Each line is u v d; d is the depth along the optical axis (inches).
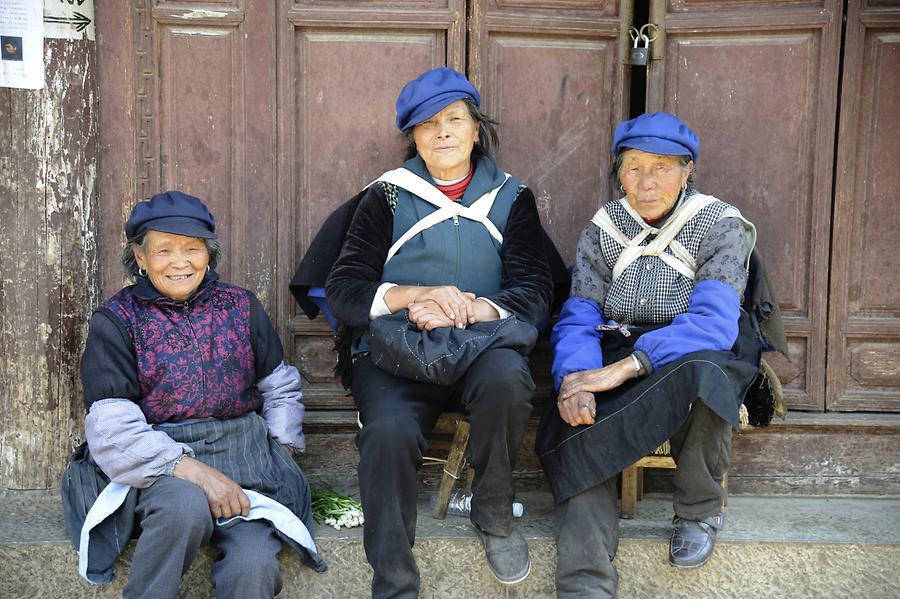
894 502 119.7
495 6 121.9
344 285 106.3
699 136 123.5
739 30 121.1
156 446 94.6
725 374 96.8
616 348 107.7
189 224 98.3
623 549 104.7
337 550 104.0
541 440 105.4
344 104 122.3
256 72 120.0
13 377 113.2
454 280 109.0
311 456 122.6
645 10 131.2
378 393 100.3
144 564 91.6
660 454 109.1
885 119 120.1
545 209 125.4
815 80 120.4
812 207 121.1
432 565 104.6
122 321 98.2
